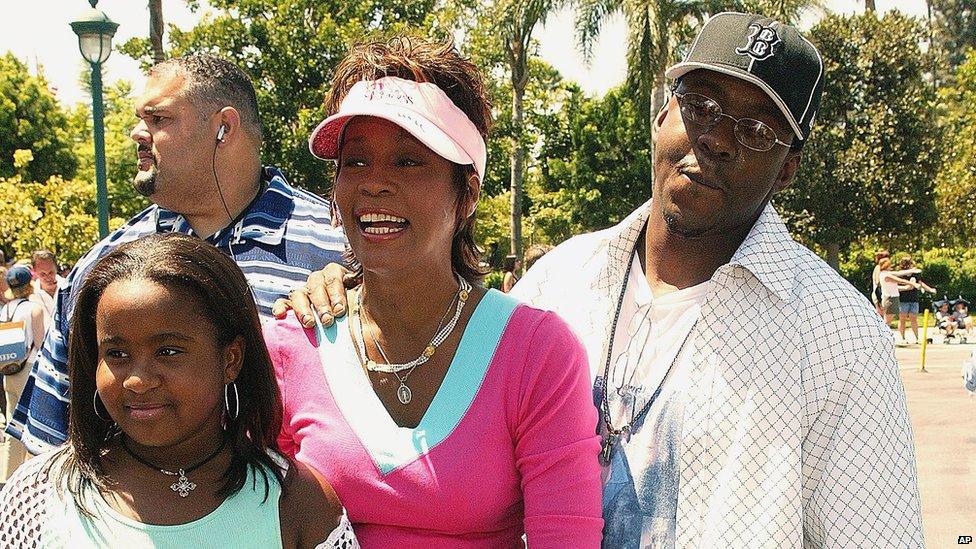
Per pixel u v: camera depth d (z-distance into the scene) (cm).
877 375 208
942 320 1850
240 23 2594
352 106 201
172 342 188
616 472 228
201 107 302
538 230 3894
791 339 214
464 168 211
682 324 234
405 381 207
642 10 1816
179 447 195
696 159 225
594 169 3778
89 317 195
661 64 1831
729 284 223
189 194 305
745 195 224
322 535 196
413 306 209
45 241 2338
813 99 223
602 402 237
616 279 253
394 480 197
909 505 208
